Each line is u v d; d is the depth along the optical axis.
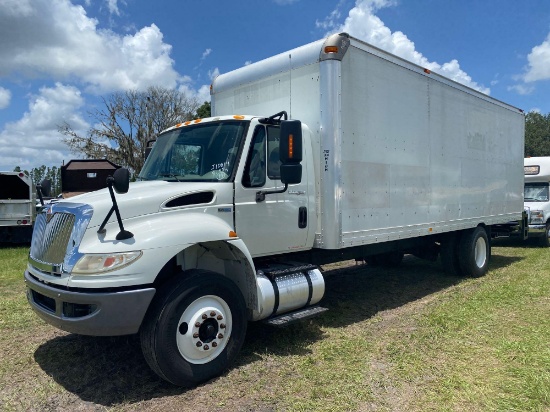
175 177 4.91
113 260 3.61
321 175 5.33
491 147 9.19
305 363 4.40
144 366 4.42
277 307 4.66
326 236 5.33
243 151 4.68
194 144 5.01
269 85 5.85
